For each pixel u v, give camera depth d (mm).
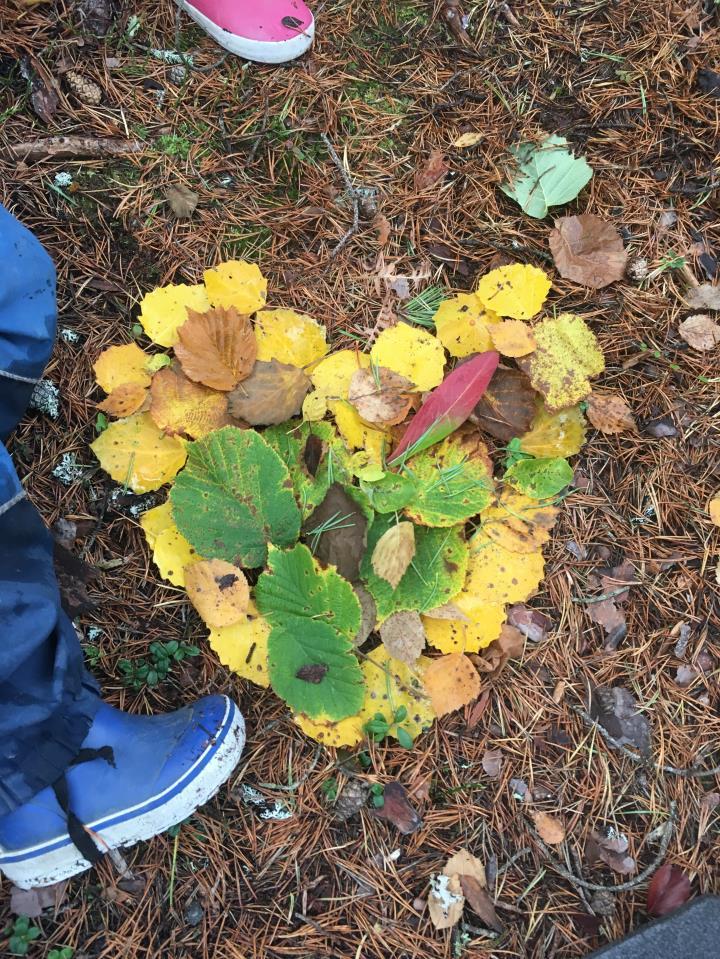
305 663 604
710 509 675
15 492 540
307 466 617
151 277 648
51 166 642
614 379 679
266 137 669
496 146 686
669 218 698
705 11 704
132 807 587
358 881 624
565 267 674
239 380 614
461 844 633
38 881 592
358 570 612
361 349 656
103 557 632
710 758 661
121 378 622
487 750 644
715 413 687
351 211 671
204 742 594
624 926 634
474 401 611
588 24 705
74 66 649
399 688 623
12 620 519
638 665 664
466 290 676
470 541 636
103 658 627
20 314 555
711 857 651
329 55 683
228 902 615
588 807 646
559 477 635
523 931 626
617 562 671
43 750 552
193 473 604
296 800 627
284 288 657
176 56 664
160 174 654
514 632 647
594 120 699
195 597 603
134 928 606
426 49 694
